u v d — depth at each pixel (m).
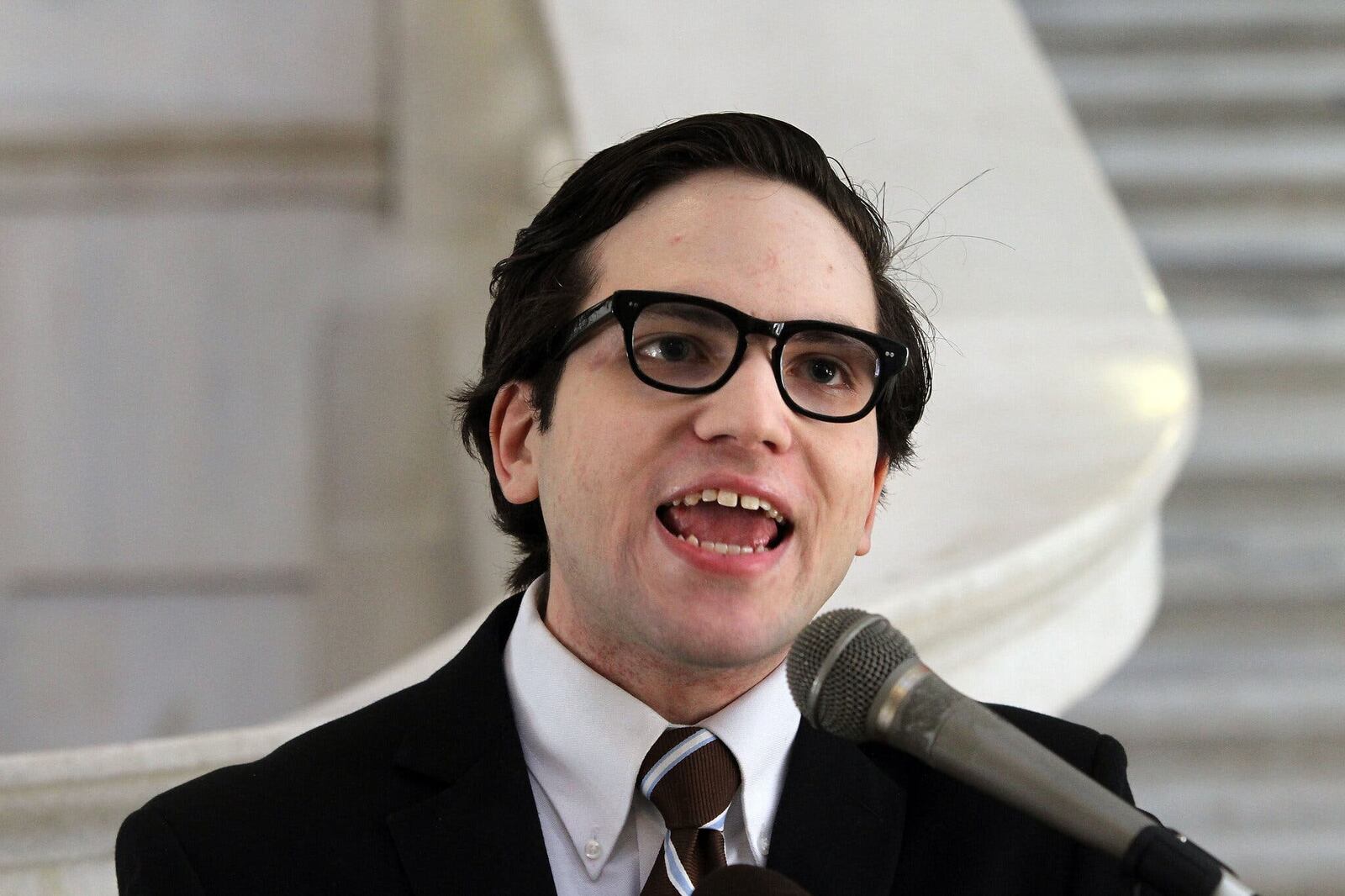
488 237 17.94
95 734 18.50
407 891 4.96
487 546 16.23
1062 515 9.43
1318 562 15.11
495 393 5.44
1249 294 16.84
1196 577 14.87
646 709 5.02
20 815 6.88
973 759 4.14
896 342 4.83
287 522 18.69
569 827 5.11
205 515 18.72
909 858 5.24
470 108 17.53
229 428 18.78
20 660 18.53
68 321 18.89
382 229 19.17
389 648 17.98
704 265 4.79
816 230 4.95
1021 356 11.36
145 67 19.11
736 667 4.73
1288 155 17.89
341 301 18.50
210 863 4.94
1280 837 13.86
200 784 5.21
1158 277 16.75
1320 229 17.45
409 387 18.06
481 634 5.62
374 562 18.00
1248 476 15.50
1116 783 5.46
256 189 19.12
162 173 19.06
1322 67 18.88
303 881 4.94
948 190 12.55
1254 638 14.91
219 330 18.92
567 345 4.93
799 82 13.24
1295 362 15.98
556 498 4.91
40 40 19.05
